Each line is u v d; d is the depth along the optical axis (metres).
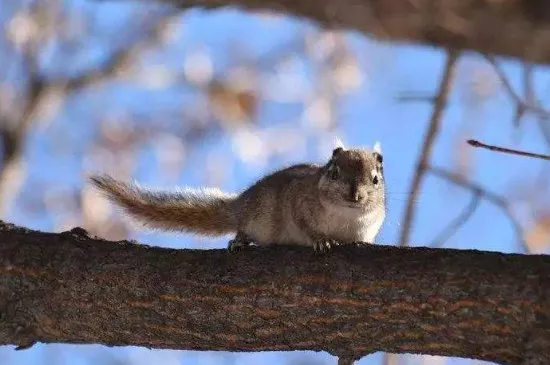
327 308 10.42
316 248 10.93
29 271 11.09
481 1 10.73
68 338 11.20
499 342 9.90
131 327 10.95
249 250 11.09
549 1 10.55
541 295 9.76
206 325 10.77
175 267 10.96
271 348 10.77
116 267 11.02
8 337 11.11
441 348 10.16
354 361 10.76
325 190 13.08
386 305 10.23
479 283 9.98
